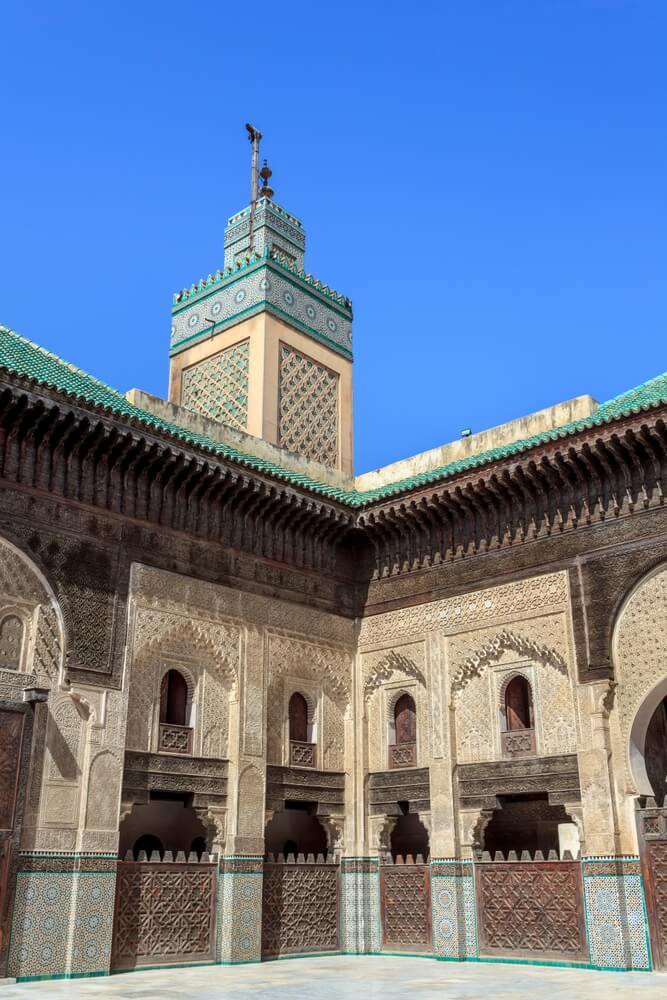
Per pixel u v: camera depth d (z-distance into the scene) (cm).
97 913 1059
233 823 1223
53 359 1320
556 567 1249
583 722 1173
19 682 1065
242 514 1342
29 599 1092
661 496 1168
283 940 1252
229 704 1275
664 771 1195
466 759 1291
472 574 1339
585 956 1118
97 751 1105
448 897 1245
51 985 962
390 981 998
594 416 1311
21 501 1106
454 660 1327
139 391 1373
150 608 1203
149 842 1303
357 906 1331
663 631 1138
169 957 1128
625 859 1112
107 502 1190
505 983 977
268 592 1350
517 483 1282
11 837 1022
